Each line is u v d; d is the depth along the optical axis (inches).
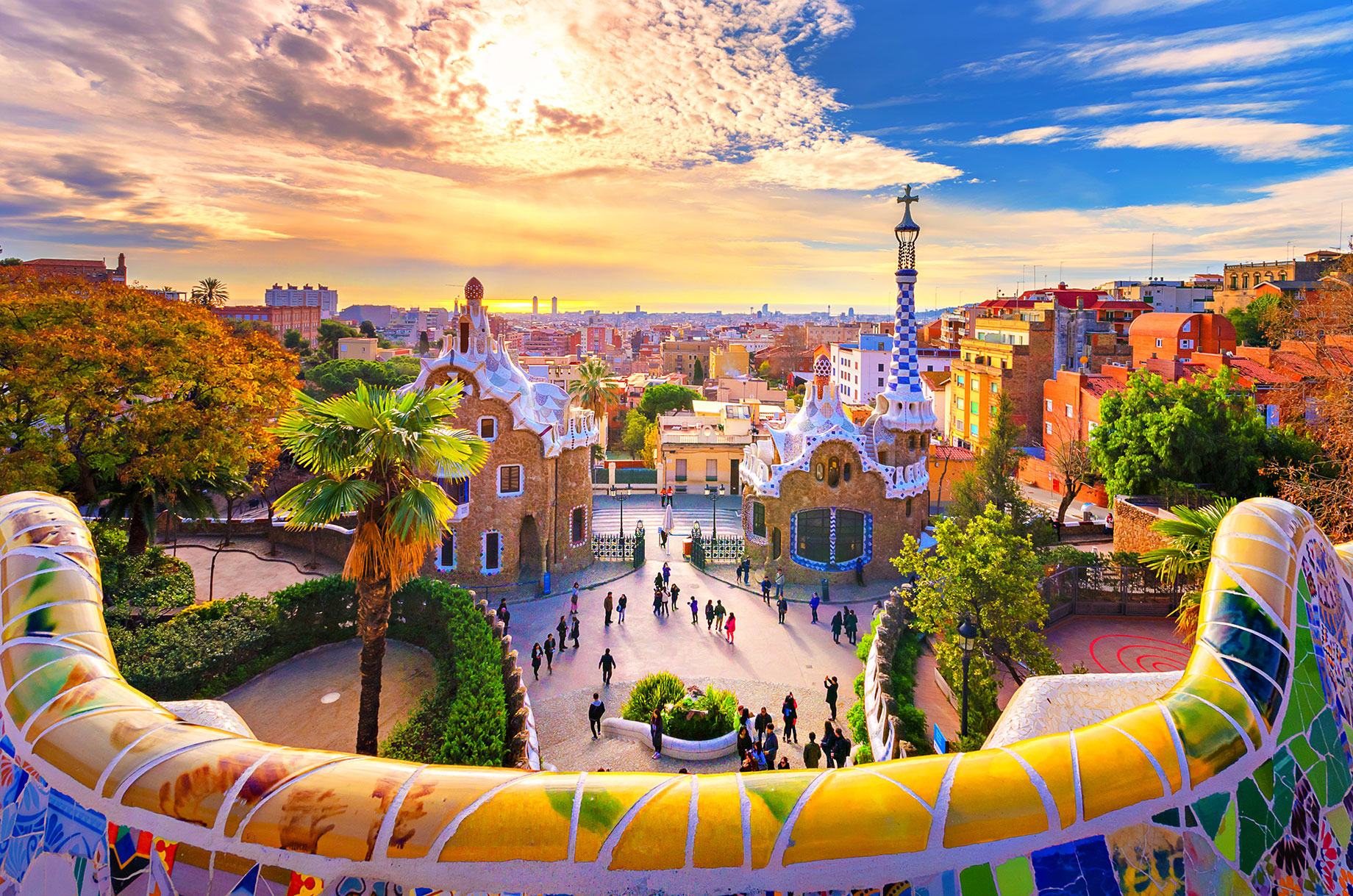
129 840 167.5
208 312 1699.1
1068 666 1213.7
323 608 1228.5
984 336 4106.8
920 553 1028.5
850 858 157.5
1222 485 1931.6
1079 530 2226.9
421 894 155.3
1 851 181.6
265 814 162.2
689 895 153.9
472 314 1766.7
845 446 1836.9
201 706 418.6
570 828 159.3
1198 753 180.1
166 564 1397.6
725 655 1417.3
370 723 810.2
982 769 173.0
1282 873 175.9
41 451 1229.1
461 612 1190.3
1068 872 161.0
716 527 2445.9
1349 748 207.5
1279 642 204.8
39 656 202.4
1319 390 1526.8
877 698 984.9
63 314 1387.8
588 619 1598.2
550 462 1825.8
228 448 1483.8
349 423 762.8
